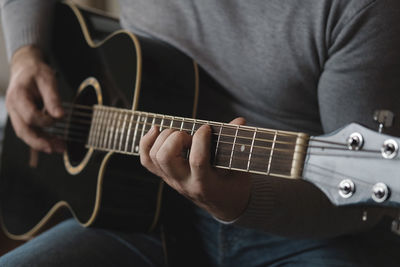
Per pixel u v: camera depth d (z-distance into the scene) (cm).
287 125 103
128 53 111
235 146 76
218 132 78
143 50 109
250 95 103
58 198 129
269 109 102
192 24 110
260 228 88
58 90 132
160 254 112
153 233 118
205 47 108
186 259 110
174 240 111
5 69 241
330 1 90
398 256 98
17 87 128
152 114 93
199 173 78
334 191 67
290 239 101
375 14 85
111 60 117
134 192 112
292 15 95
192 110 108
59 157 129
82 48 129
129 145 99
